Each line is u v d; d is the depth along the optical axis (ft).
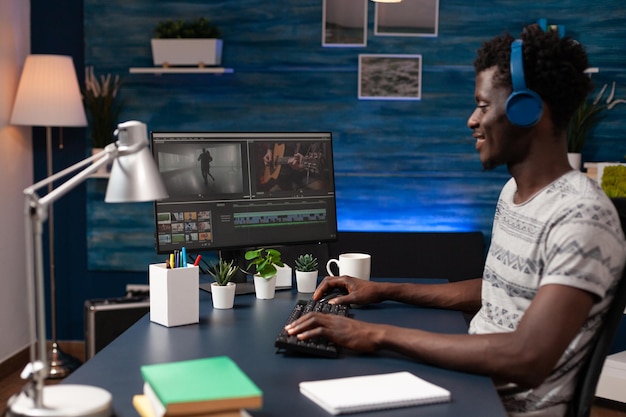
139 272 13.64
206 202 6.96
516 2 12.73
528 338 4.27
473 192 13.08
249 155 7.21
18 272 12.91
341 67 13.02
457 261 12.49
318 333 4.83
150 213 13.44
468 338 4.47
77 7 13.21
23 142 13.05
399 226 13.21
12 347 12.66
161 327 5.58
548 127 4.82
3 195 12.27
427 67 12.93
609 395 10.70
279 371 4.49
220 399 3.44
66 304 13.76
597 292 4.32
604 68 12.68
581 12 12.66
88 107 13.20
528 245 4.81
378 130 13.09
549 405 4.76
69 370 12.41
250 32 13.04
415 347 4.60
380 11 12.87
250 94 13.15
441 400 3.97
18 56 12.78
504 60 4.78
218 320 5.80
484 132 4.95
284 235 7.41
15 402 3.54
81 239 13.67
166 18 13.08
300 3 12.94
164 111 13.25
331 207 7.69
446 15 12.83
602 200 4.56
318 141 7.64
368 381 4.19
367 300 6.23
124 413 3.78
